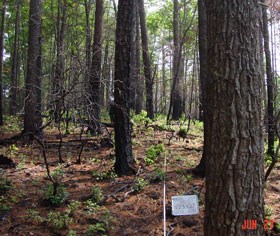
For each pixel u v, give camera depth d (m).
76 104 6.92
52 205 6.11
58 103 7.04
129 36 7.97
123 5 7.91
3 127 14.98
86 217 5.70
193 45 30.31
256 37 3.55
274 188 7.68
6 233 5.06
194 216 5.91
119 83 7.96
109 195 6.54
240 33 3.48
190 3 28.09
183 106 25.78
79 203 6.13
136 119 16.75
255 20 3.56
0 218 5.47
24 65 25.69
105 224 5.49
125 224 5.62
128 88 8.07
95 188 6.67
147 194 6.87
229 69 3.48
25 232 5.15
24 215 5.66
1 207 5.75
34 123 11.68
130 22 7.96
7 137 12.43
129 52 8.01
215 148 3.55
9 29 25.61
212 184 3.57
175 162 9.47
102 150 10.59
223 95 3.50
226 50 3.50
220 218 3.49
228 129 3.47
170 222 5.71
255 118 3.49
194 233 5.36
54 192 6.29
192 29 28.17
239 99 3.46
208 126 3.65
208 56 3.66
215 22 3.57
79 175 8.01
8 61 28.72
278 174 8.88
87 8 17.81
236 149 3.45
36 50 11.88
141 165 8.71
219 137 3.52
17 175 7.77
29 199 6.34
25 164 8.77
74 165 8.83
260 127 3.54
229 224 3.45
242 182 3.44
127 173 8.00
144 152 10.51
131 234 5.32
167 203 6.42
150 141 12.46
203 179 8.03
